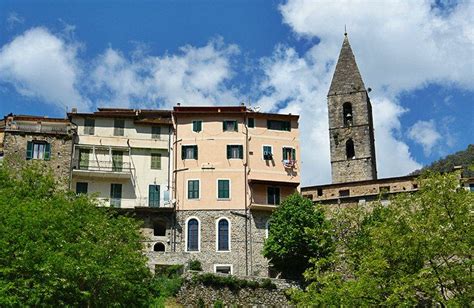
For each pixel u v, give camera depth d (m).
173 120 71.31
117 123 70.19
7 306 30.95
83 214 42.47
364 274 31.62
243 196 68.50
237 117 71.44
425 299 31.61
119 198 67.88
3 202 36.62
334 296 31.91
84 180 67.75
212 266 65.50
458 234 30.27
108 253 39.88
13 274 32.88
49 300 34.19
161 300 53.94
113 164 68.69
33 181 47.69
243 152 70.06
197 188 68.62
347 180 90.50
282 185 69.56
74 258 35.81
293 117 72.44
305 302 32.97
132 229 45.22
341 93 95.25
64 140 67.50
